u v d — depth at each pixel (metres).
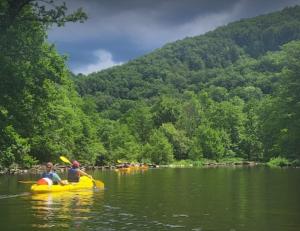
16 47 15.43
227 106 108.12
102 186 25.19
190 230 12.36
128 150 75.38
